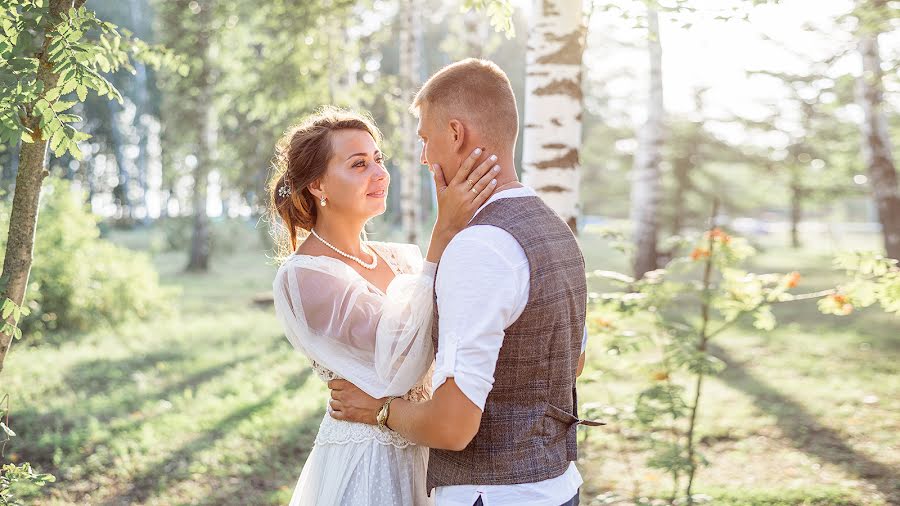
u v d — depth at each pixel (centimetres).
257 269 1991
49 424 582
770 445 546
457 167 183
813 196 2105
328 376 217
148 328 1049
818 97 1207
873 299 354
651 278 386
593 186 2433
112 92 217
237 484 473
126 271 1130
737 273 377
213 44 1455
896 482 464
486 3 342
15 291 232
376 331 200
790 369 788
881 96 1170
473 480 176
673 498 425
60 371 765
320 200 224
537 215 178
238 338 970
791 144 1970
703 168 1945
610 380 698
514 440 174
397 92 1043
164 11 1479
